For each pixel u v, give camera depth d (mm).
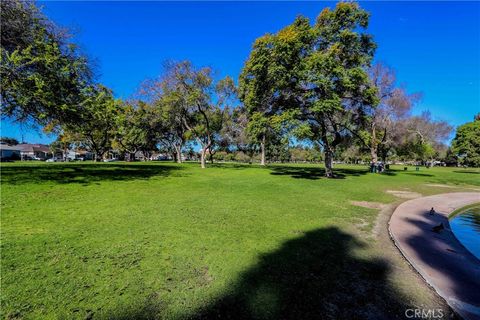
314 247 4910
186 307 2920
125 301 2998
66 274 3557
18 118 13727
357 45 18391
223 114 32219
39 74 11891
